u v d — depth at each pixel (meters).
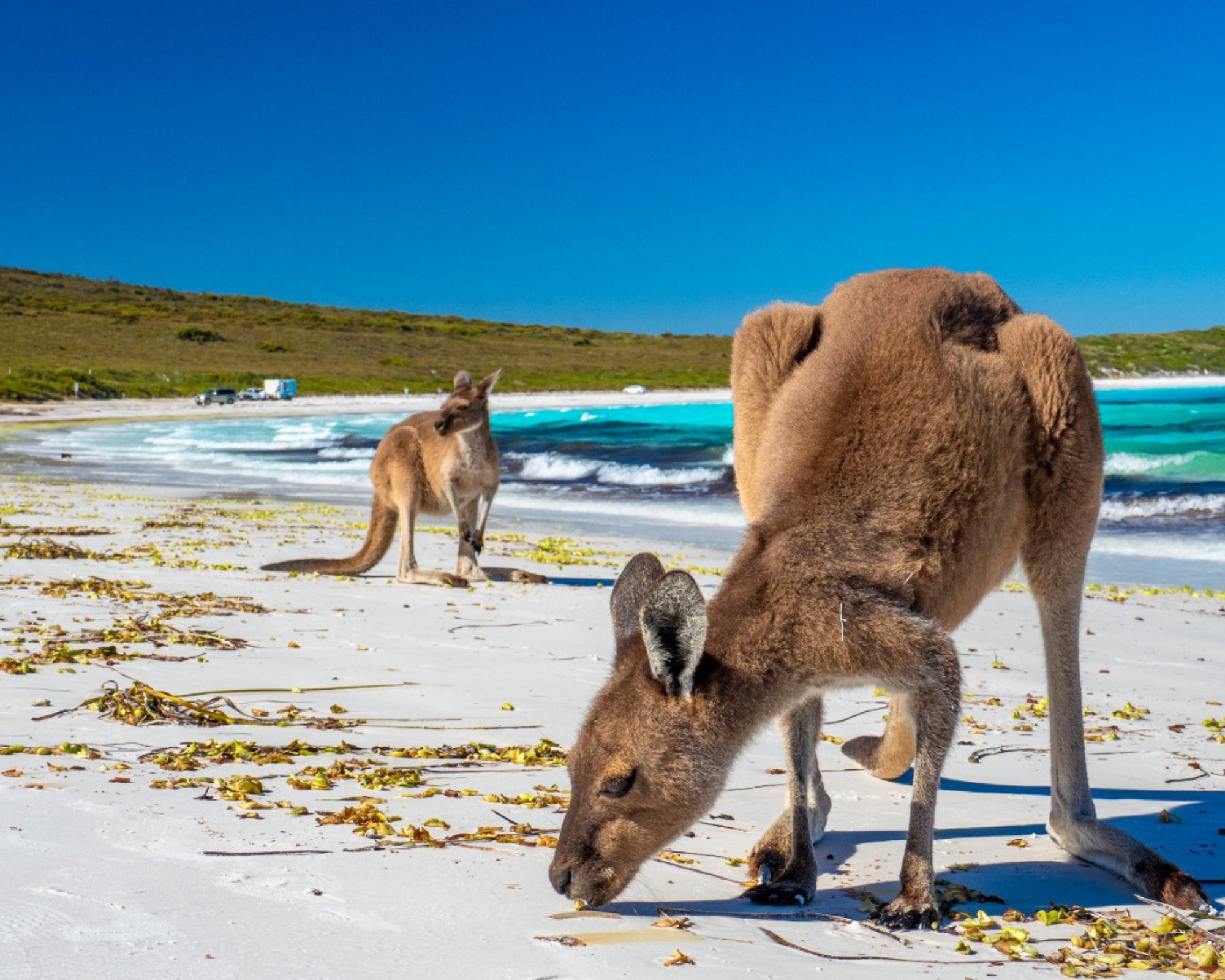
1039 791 5.25
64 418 57.59
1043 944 3.42
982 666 8.18
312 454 35.38
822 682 3.67
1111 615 10.39
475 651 7.94
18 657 7.08
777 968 3.05
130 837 3.77
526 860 3.85
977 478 3.79
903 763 5.12
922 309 4.11
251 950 2.85
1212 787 5.41
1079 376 4.07
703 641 3.40
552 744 5.44
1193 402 42.41
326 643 8.02
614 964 2.96
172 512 18.41
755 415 4.48
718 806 4.84
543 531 17.64
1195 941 3.46
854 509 3.75
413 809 4.41
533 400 71.19
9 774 4.51
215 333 105.25
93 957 2.74
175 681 6.61
